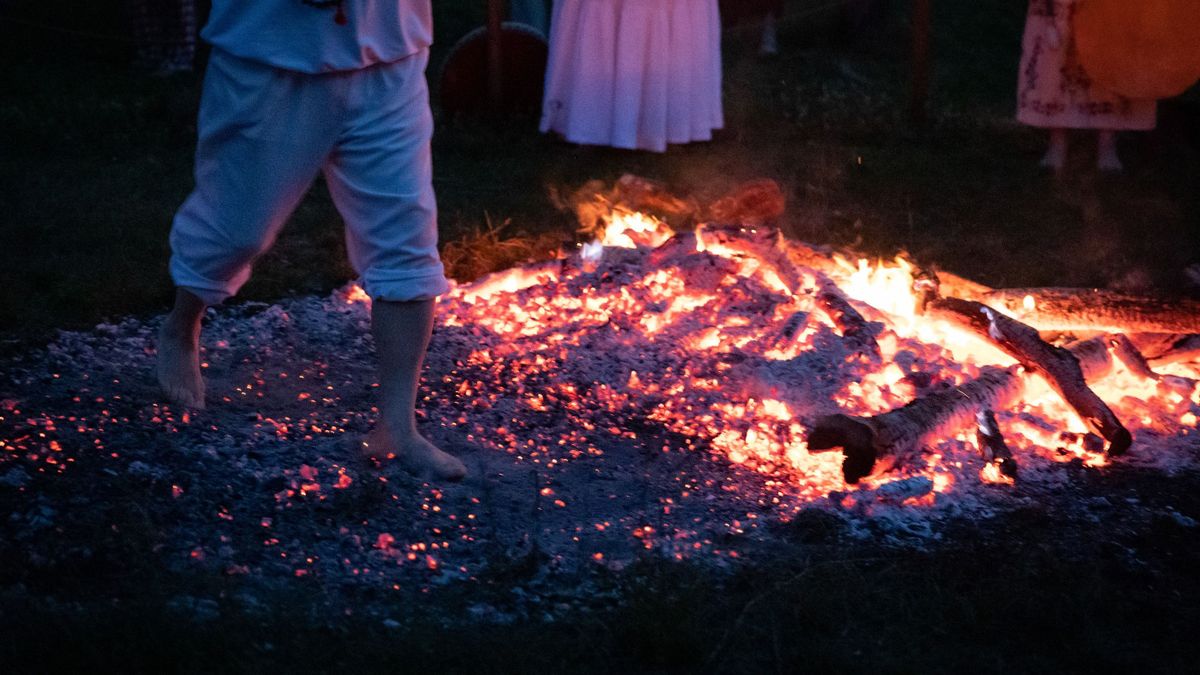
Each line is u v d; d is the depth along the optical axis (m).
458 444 3.87
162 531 3.18
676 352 4.57
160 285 5.31
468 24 12.98
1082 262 6.14
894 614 3.00
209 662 2.59
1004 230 6.75
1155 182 7.89
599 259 5.33
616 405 4.23
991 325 4.37
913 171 8.00
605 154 8.44
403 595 3.02
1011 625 2.96
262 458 3.64
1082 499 3.71
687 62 8.30
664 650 2.75
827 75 11.20
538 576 3.12
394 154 3.47
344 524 3.31
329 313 5.12
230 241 3.60
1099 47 7.78
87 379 4.25
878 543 3.38
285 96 3.41
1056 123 8.03
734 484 3.72
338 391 4.29
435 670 2.65
